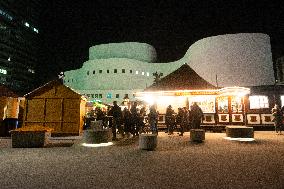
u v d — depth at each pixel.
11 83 102.00
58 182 5.18
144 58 105.19
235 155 8.38
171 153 9.03
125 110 16.56
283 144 11.24
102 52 106.00
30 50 116.75
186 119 18.30
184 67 21.52
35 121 17.66
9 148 11.05
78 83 108.50
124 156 8.49
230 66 76.56
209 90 19.27
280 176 5.50
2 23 98.69
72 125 17.66
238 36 76.81
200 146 10.85
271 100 20.50
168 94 19.95
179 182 5.09
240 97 20.56
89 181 5.23
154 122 17.20
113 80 96.19
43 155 8.90
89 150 10.11
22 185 4.96
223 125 20.52
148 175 5.72
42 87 18.03
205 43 82.25
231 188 4.63
